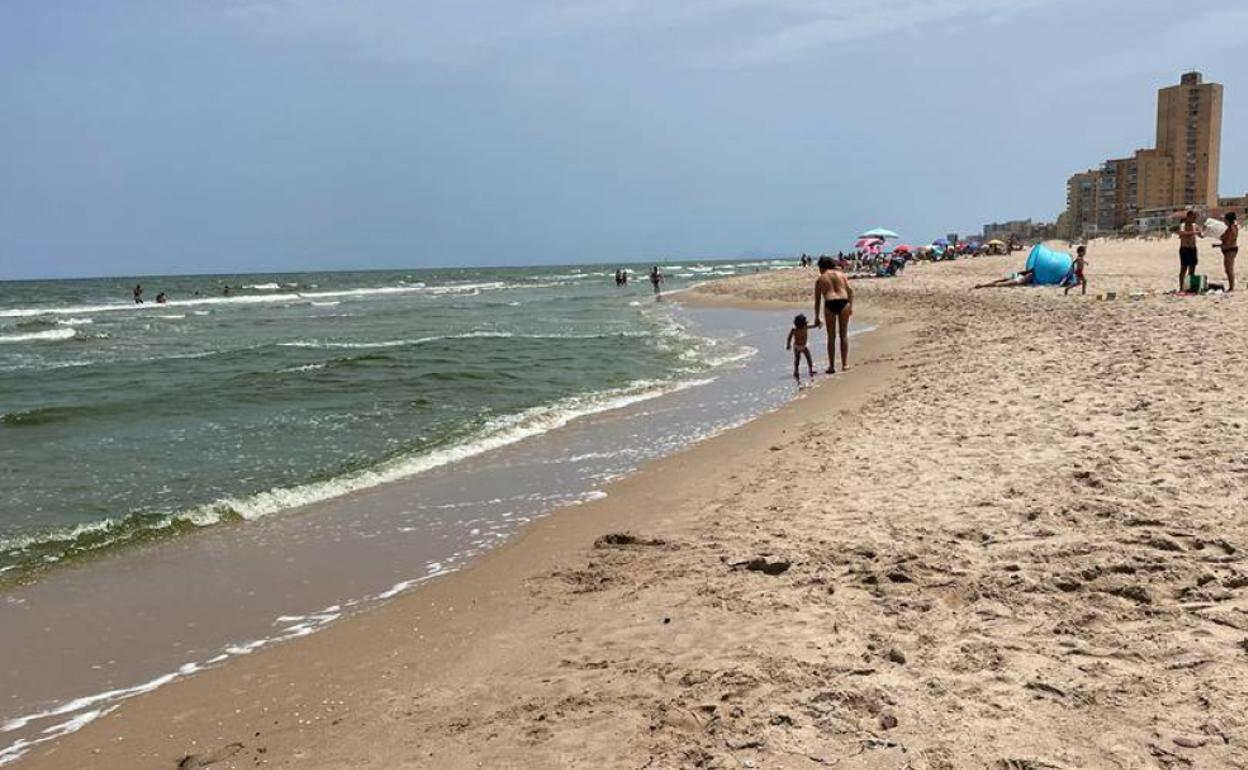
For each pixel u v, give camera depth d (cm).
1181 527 509
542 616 495
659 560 568
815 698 357
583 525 688
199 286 9950
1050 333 1498
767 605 463
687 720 350
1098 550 486
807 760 314
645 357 1948
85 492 861
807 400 1192
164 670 467
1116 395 895
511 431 1117
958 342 1577
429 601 545
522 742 349
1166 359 1073
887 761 309
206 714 411
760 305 3600
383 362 1933
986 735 320
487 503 780
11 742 396
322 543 683
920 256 6331
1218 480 586
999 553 499
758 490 712
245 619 535
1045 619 412
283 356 2277
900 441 812
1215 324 1362
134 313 4850
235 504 792
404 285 9175
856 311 2775
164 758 374
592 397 1380
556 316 3722
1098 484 604
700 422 1112
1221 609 402
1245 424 721
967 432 812
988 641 393
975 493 620
